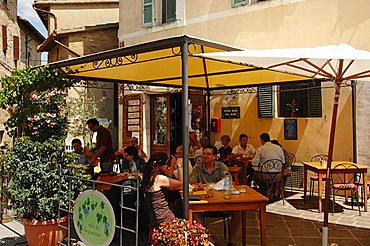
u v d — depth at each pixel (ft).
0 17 44.50
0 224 21.49
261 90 32.91
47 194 16.84
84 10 52.80
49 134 18.56
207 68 23.71
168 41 13.97
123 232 19.47
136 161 23.09
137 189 13.35
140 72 24.09
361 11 26.07
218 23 33.78
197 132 37.04
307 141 30.53
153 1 38.37
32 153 16.87
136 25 40.22
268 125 32.71
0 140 43.04
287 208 25.25
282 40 29.99
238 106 34.58
